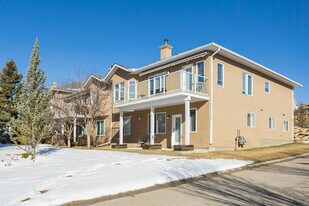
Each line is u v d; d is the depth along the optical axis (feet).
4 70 101.45
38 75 48.14
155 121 67.36
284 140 79.66
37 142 47.65
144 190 22.62
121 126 69.00
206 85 55.93
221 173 30.27
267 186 23.72
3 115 84.23
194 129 57.72
